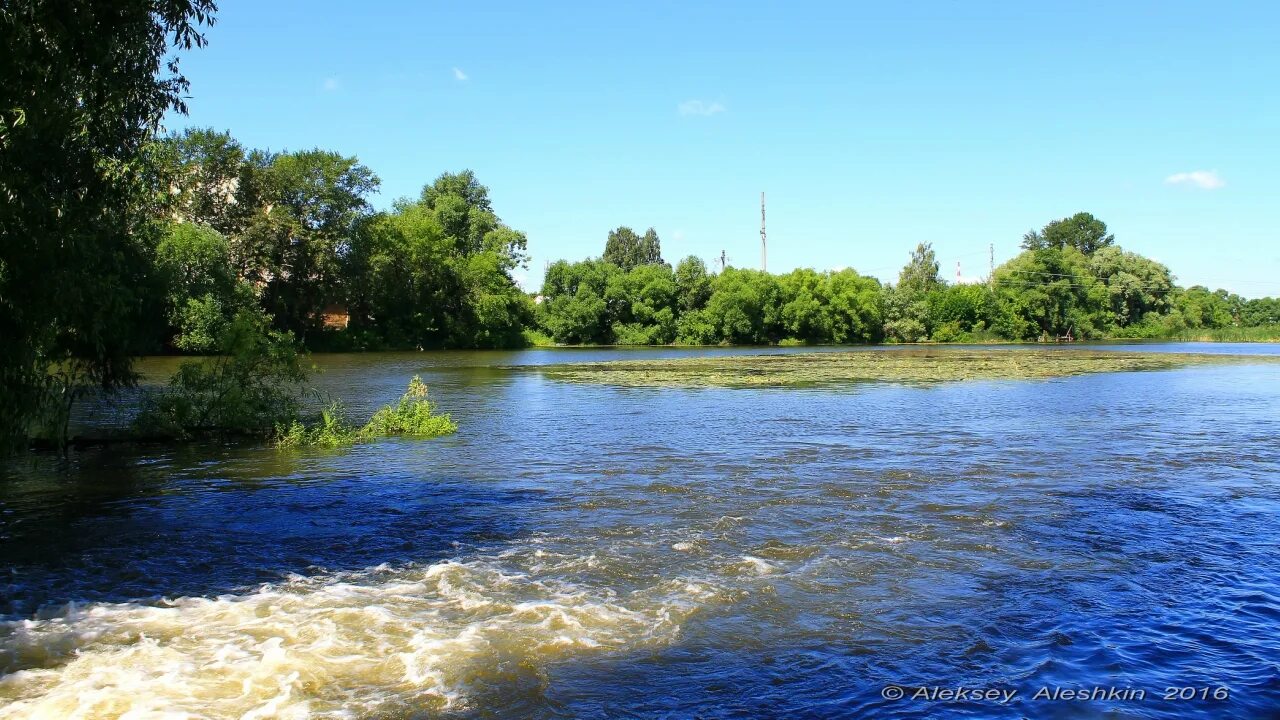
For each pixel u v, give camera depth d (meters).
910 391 31.36
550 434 19.89
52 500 12.90
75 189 11.94
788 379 37.84
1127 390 31.64
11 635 7.41
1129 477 14.38
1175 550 9.95
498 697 6.22
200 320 48.38
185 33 10.88
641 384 35.22
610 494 13.12
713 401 27.66
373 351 74.00
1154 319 120.75
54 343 14.50
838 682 6.46
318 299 68.81
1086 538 10.48
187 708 6.07
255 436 19.59
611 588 8.63
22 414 13.27
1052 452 16.95
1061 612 7.90
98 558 9.76
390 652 7.04
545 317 94.62
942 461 15.91
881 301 104.12
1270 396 29.03
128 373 18.33
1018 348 81.31
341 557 9.80
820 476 14.46
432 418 20.64
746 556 9.70
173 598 8.40
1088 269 118.88
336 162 68.19
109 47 10.15
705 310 97.69
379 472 15.18
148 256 19.89
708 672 6.64
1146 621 7.66
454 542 10.41
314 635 7.42
